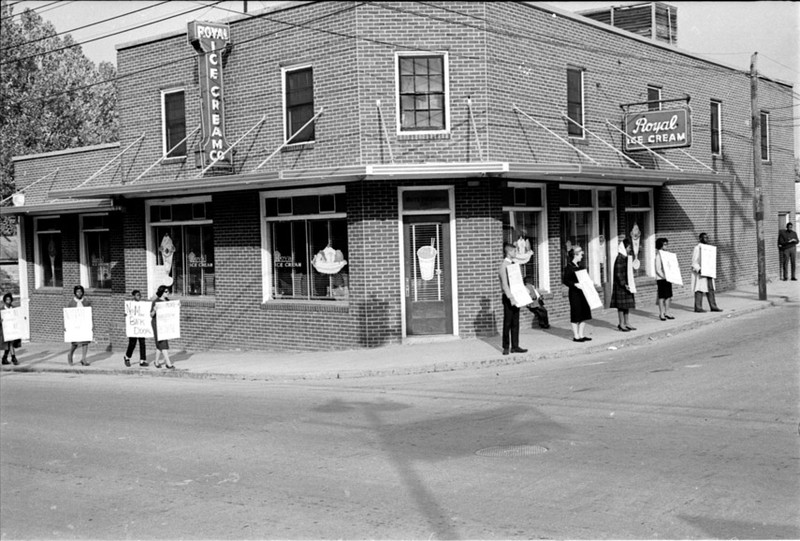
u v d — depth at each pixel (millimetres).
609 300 22062
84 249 25609
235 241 20422
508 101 18469
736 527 6195
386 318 17984
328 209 18812
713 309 21234
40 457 9836
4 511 7742
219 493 7906
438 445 9328
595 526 6359
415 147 17859
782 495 6867
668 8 26594
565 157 19938
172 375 17422
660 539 6027
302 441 9922
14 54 37938
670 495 6988
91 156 24953
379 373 15336
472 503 7117
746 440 8703
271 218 19828
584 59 20734
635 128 21453
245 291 20281
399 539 6367
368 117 17766
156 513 7414
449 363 15469
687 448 8500
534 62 19188
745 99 26766
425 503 7203
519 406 11344
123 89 22844
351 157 17922
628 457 8266
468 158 17891
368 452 9180
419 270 18219
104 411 12922
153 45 22031
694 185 25078
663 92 23562
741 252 26859
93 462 9461
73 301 19734
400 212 18031
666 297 19938
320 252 19078
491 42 18062
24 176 27062
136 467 9117
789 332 17344
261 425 11039
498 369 15219
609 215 22188
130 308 18406
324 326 18750
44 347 25375
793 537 5961
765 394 11125
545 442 9133
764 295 23078
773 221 28031
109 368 18719
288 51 18938
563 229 20672
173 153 21891
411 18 17812
